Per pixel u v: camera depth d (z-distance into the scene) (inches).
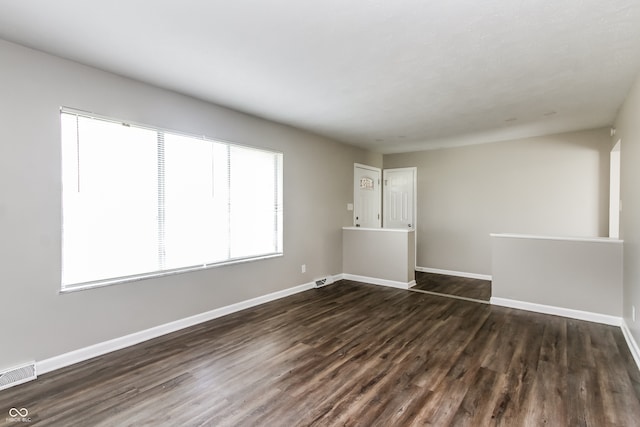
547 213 195.0
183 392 84.6
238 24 79.3
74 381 90.2
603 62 99.0
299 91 124.6
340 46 90.1
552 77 110.5
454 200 231.0
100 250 108.3
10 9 73.3
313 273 196.1
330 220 209.0
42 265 95.6
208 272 139.4
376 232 206.5
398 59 97.8
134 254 116.4
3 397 82.7
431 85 118.2
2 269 88.8
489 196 215.9
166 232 125.6
